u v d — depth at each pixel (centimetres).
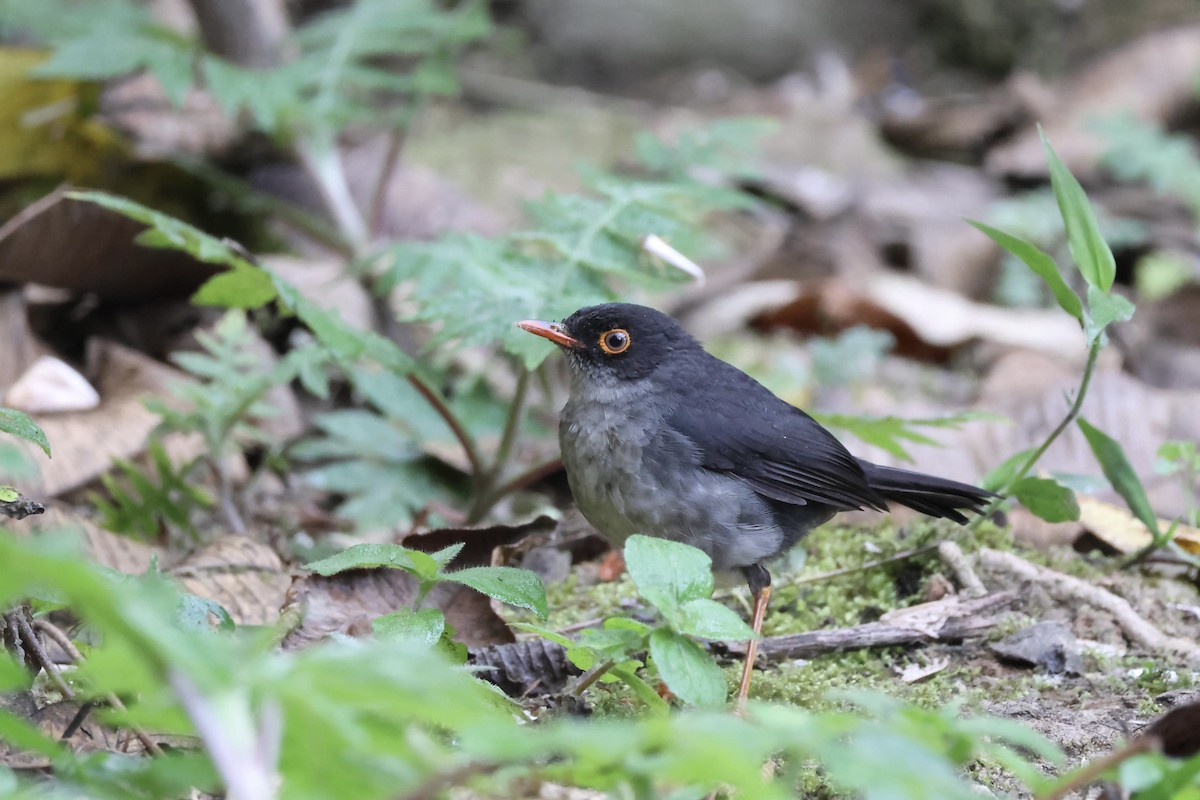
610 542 902
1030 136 2031
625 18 2277
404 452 1152
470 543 864
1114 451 889
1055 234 1770
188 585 805
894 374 1477
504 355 1288
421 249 1054
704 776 419
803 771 616
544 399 1314
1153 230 1822
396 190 1536
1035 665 788
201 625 590
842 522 1050
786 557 964
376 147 1625
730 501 846
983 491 894
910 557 934
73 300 1216
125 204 829
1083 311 821
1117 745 675
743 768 388
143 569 852
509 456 1022
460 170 1816
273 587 823
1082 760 658
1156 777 444
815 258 1722
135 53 1195
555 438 1206
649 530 864
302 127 1380
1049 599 863
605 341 876
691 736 389
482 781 449
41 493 915
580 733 398
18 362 1113
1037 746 443
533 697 727
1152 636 823
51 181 1382
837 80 2262
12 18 1343
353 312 1292
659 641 567
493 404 1233
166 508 958
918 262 1731
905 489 913
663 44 2288
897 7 2373
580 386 885
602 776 450
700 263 1708
